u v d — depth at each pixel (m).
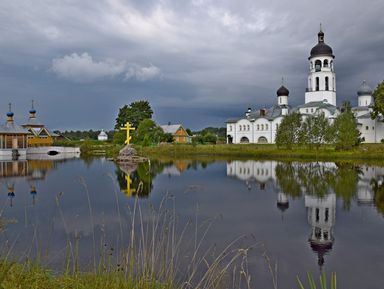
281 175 33.34
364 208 17.72
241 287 8.38
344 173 34.72
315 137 63.59
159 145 82.31
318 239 12.34
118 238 11.61
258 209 17.42
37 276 6.45
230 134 101.31
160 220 14.56
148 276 7.41
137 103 120.81
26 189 23.59
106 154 75.50
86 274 7.29
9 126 68.75
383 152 55.88
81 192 22.25
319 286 8.59
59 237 11.75
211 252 10.70
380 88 65.56
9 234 12.00
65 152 85.50
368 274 9.34
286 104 102.94
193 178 31.12
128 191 23.03
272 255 10.71
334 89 96.62
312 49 96.62
